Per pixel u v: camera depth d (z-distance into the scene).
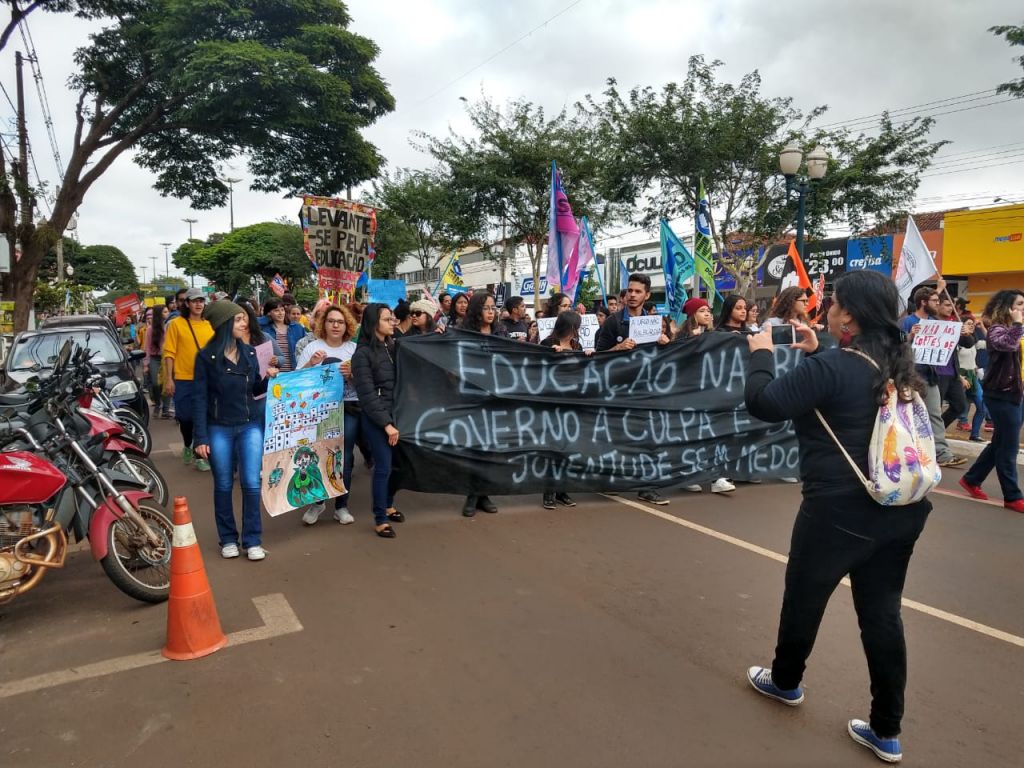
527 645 3.60
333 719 2.93
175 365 7.18
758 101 17.59
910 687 3.27
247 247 50.12
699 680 3.28
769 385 2.79
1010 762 2.71
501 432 5.99
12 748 2.73
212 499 6.54
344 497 5.76
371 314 5.46
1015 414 6.10
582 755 2.71
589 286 34.12
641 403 6.46
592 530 5.53
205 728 2.86
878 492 2.54
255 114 17.22
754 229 18.89
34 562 3.77
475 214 20.92
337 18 17.77
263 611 3.98
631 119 17.91
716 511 6.07
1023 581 4.56
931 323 7.59
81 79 17.73
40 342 9.79
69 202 17.59
